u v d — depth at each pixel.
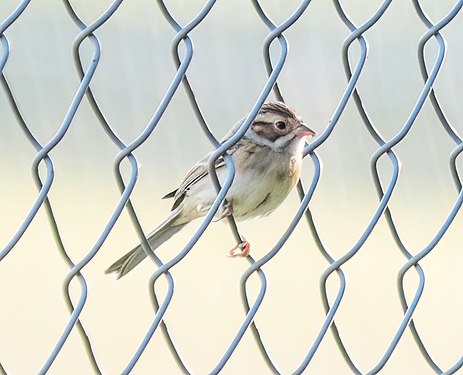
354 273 14.03
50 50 15.23
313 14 15.46
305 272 14.12
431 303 13.53
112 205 14.77
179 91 15.23
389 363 12.30
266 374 12.07
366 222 14.88
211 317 13.18
